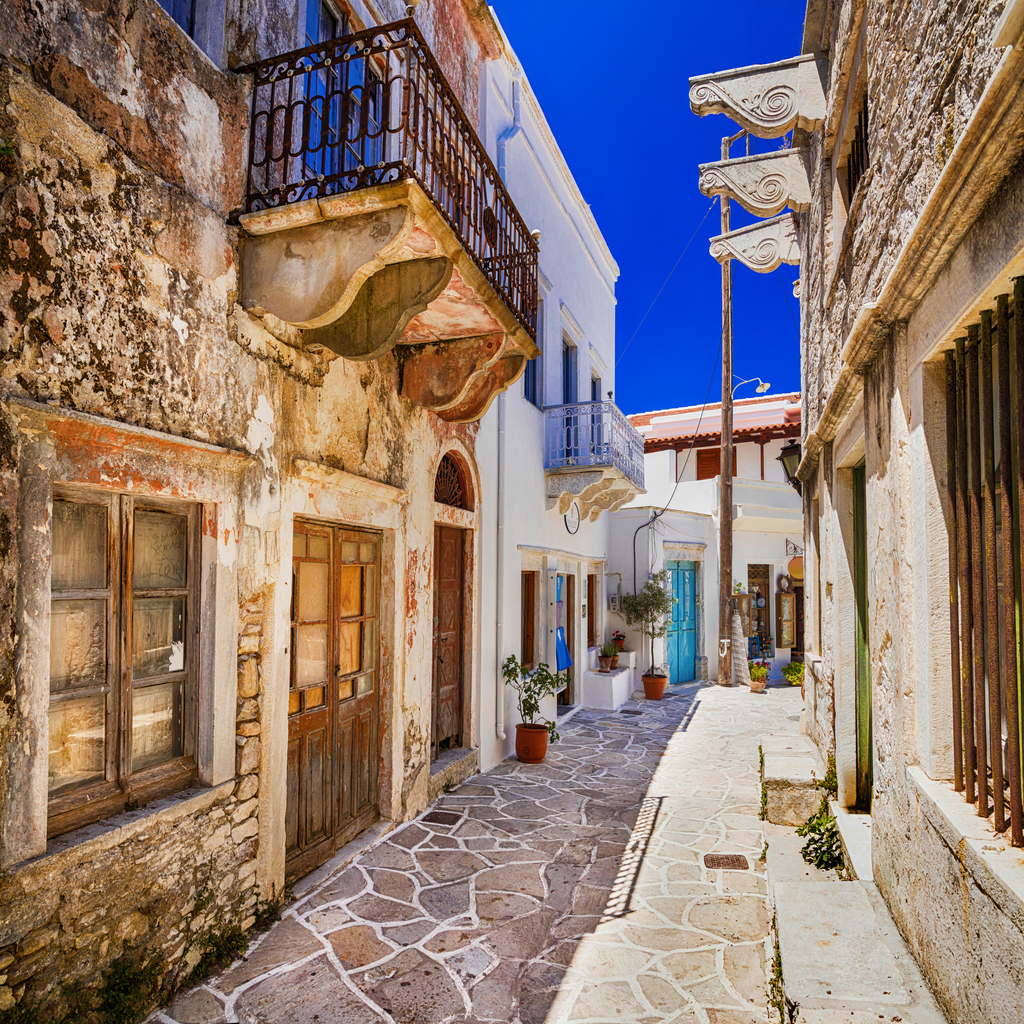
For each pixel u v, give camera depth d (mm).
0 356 2559
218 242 3744
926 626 2803
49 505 2734
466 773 7332
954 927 2314
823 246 5762
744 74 5875
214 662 3666
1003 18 1529
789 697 13695
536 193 10109
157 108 3363
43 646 2699
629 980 3607
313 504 4582
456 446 7148
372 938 3957
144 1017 3107
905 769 2975
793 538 17203
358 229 3742
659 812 6402
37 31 2740
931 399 2805
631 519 14977
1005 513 2186
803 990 2566
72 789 3002
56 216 2795
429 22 6570
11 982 2564
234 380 3824
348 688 5285
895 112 3062
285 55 3887
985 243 2107
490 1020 3254
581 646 12352
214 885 3615
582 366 12719
